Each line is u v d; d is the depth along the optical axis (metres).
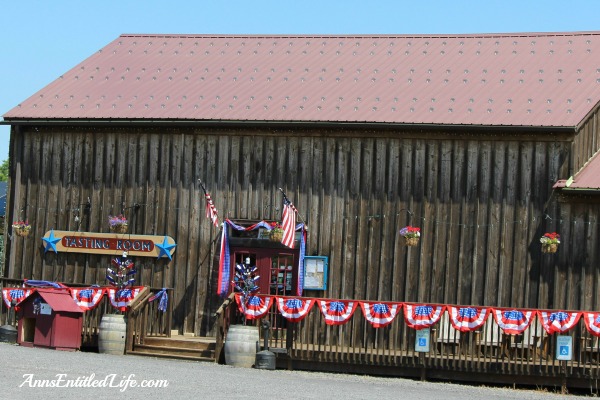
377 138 27.98
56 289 28.05
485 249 26.89
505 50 29.94
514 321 24.47
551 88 27.84
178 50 32.62
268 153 28.94
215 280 29.14
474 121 26.95
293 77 30.38
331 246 28.12
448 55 30.20
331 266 28.06
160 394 19.11
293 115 28.48
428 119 27.38
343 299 26.50
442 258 27.19
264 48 32.09
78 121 30.27
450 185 27.28
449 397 21.64
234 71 31.12
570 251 26.25
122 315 27.50
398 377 25.64
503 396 22.61
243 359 25.84
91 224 30.47
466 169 27.19
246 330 25.92
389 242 27.67
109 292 28.22
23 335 27.64
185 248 29.52
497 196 26.91
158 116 29.55
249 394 19.81
